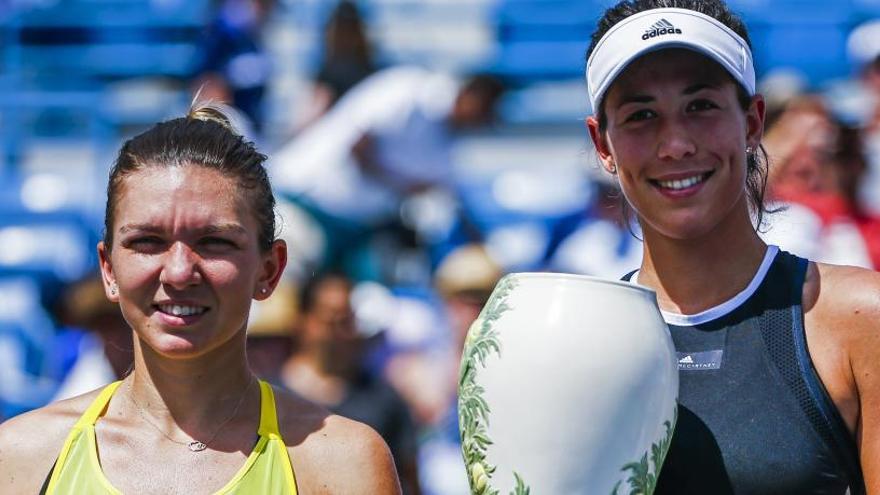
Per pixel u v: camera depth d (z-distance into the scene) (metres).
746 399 9.56
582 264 23.70
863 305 9.51
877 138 25.59
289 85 33.16
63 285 26.89
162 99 33.00
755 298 9.85
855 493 9.57
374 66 27.64
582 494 9.23
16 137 32.06
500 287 9.70
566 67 33.41
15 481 9.40
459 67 33.66
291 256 24.38
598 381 9.16
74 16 34.78
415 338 22.69
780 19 33.03
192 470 9.38
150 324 9.29
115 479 9.33
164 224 9.21
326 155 25.86
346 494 9.45
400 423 19.61
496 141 31.53
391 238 25.88
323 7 34.16
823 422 9.43
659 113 9.84
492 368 9.40
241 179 9.49
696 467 9.53
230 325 9.37
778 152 21.14
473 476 9.51
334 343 19.70
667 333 9.45
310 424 9.69
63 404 9.77
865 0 33.09
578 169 29.67
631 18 9.95
